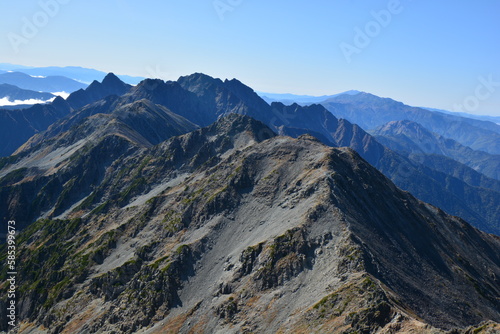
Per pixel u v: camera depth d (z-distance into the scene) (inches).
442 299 3956.7
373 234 4379.9
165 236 5625.0
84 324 4744.1
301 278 3882.9
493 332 2463.1
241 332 3609.7
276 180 5590.6
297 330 3203.7
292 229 4343.0
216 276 4527.6
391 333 2704.2
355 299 3166.8
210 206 5575.8
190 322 4082.2
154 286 4635.8
